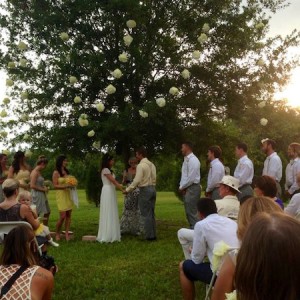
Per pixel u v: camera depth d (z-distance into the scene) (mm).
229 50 11867
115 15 11023
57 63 11078
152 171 10664
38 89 11703
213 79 11875
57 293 6230
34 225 6605
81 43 11484
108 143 11406
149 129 11383
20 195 7438
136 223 11453
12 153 12531
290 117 12203
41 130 11828
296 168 9211
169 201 26406
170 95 11492
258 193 5781
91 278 6879
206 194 9891
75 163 13336
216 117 12758
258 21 12023
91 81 11195
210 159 9859
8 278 3553
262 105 11555
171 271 7266
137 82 11656
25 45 10508
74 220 15352
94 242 10234
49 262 5688
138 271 7273
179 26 11789
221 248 3594
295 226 1546
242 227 3416
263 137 12312
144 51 11867
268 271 1499
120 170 16672
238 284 1574
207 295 4531
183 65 11977
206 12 12086
